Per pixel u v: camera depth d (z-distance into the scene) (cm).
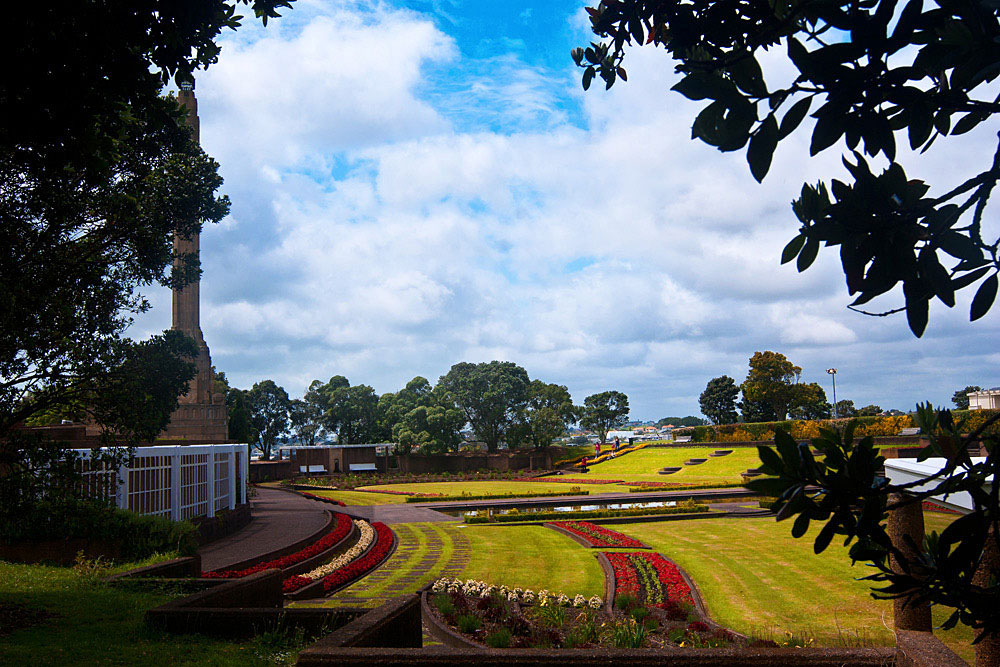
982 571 354
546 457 7850
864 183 180
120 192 1141
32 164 514
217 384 7294
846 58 176
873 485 196
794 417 8756
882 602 1366
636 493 4253
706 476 5534
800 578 1628
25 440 968
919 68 177
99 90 499
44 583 1117
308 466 7212
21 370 990
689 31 208
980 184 178
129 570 1247
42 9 440
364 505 4150
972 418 3850
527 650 610
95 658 693
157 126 559
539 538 2583
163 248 1249
